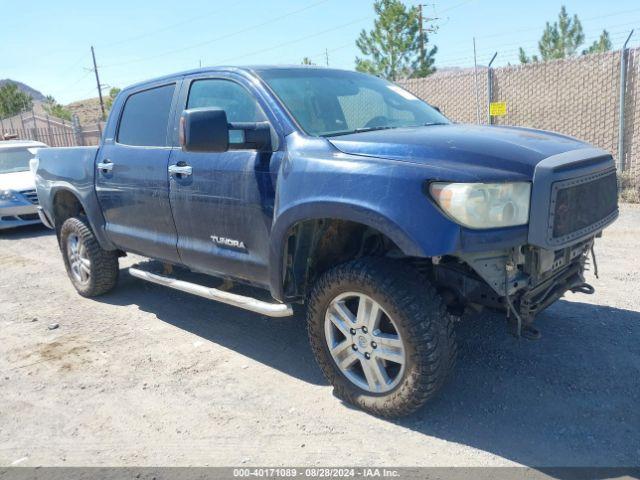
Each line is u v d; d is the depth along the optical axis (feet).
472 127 12.07
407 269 9.85
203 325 15.87
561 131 35.58
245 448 9.91
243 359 13.52
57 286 20.90
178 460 9.70
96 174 16.84
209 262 13.46
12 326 16.75
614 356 12.25
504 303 10.02
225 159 12.43
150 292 19.13
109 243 17.30
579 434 9.66
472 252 9.03
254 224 11.89
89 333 15.79
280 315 11.57
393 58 92.07
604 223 10.82
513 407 10.61
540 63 35.60
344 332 10.63
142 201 15.10
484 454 9.30
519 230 9.25
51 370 13.53
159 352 14.21
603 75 32.99
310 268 11.46
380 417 10.56
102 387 12.52
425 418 10.43
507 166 9.32
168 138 14.37
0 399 12.26
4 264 25.26
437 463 9.14
